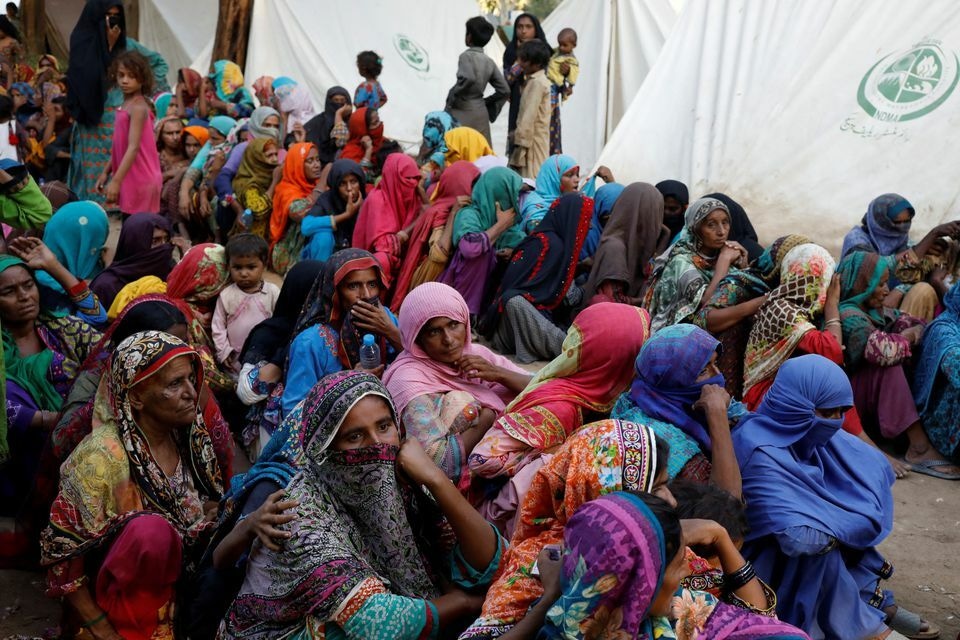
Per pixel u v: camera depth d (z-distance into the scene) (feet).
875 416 16.66
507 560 9.01
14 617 11.20
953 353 15.65
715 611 7.79
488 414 12.29
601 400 11.74
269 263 26.13
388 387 12.35
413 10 44.45
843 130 24.12
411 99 42.93
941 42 23.81
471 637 8.10
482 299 21.53
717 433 10.32
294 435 9.95
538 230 20.45
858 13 25.07
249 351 14.61
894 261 16.84
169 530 9.73
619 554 6.50
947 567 12.97
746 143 25.07
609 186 22.08
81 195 28.78
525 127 29.55
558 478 8.77
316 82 41.34
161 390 10.00
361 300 13.10
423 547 9.42
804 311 14.98
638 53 38.75
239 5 41.01
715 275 16.46
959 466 15.97
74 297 14.51
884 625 10.64
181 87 36.32
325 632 8.24
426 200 23.81
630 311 11.86
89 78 27.91
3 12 54.80
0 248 14.56
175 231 28.68
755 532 10.39
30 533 12.04
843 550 10.94
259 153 26.13
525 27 32.40
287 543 8.36
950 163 22.71
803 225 23.76
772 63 25.59
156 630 9.87
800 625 10.35
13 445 13.04
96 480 9.82
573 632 6.65
